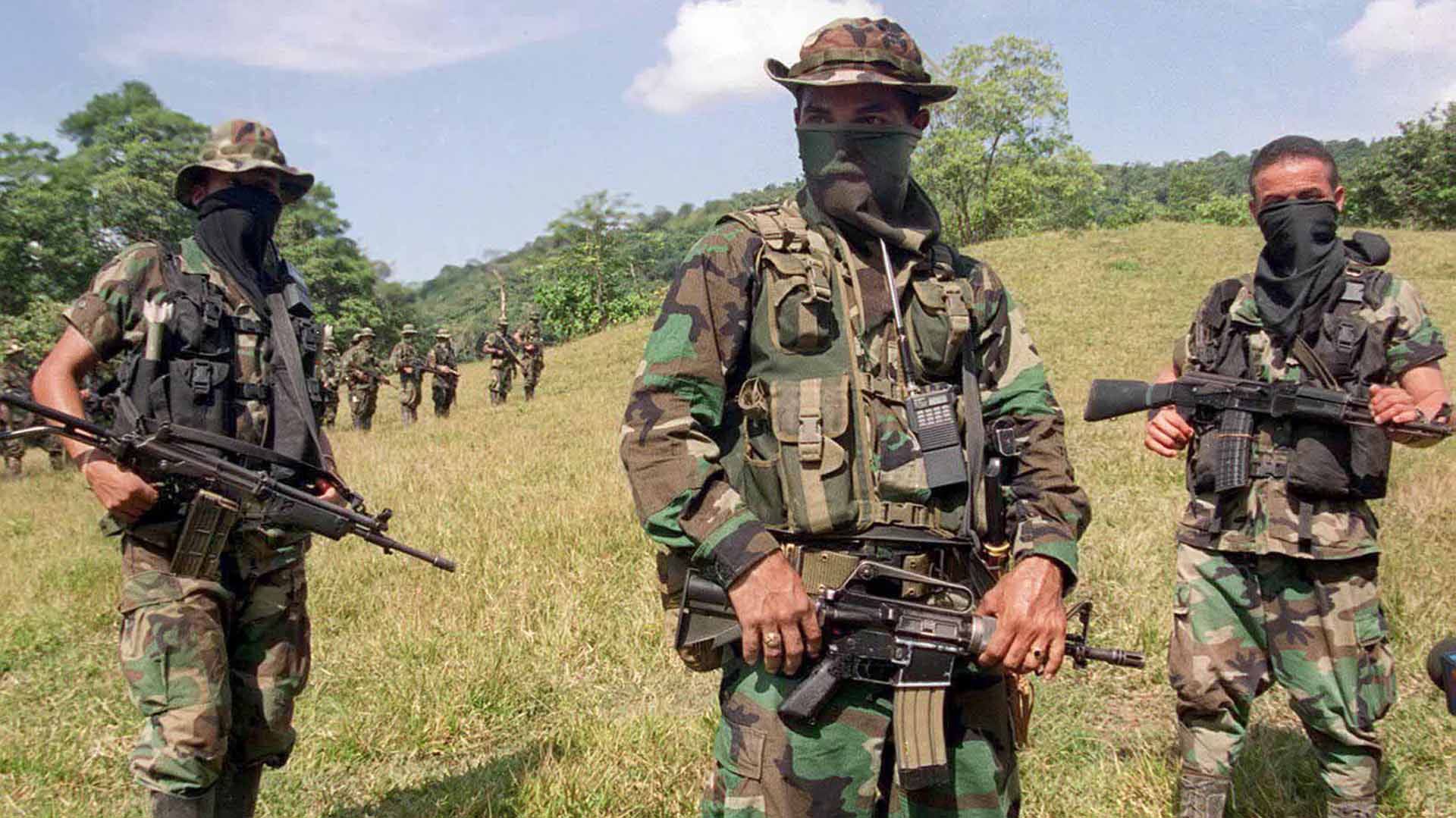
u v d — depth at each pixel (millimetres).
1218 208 88625
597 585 5914
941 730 2018
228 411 3109
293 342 3270
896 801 2191
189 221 47594
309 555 6812
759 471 2160
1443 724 3818
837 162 2166
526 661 4824
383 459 11789
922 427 2141
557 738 4137
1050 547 2086
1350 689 2928
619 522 7234
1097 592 5449
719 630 2082
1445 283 24609
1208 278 28562
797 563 2129
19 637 5777
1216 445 3037
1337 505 2926
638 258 73438
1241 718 3096
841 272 2178
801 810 2086
